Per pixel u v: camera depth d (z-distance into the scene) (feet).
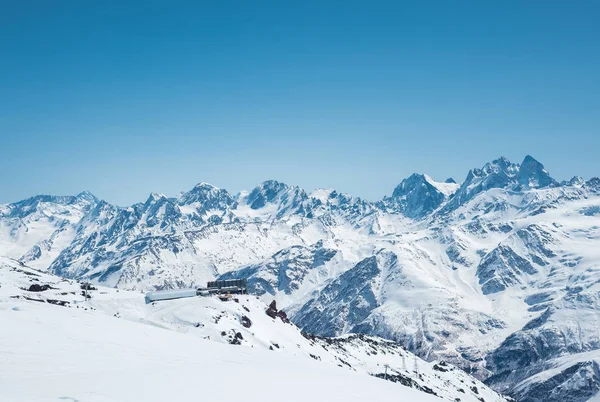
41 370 150.61
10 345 178.29
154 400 124.26
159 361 186.70
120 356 185.98
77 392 124.16
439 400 194.08
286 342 515.09
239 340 436.35
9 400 109.70
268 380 169.27
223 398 134.62
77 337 207.62
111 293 605.73
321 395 155.02
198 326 444.55
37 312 240.32
